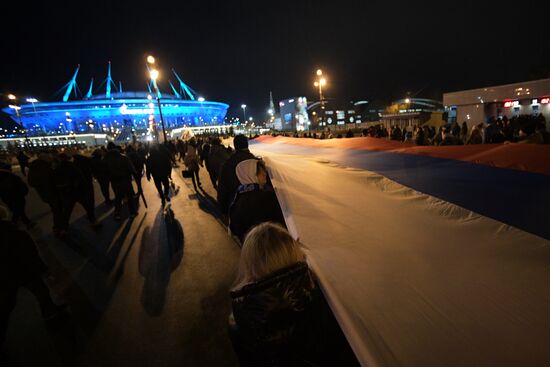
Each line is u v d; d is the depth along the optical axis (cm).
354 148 558
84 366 254
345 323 119
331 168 386
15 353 273
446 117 2450
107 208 809
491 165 303
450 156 369
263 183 309
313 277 145
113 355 264
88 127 13162
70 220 704
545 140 474
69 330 301
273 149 761
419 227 202
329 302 130
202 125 14412
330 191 281
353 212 229
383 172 348
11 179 629
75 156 728
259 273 124
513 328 116
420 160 376
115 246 520
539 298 130
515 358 106
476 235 185
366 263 158
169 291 365
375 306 127
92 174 846
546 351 107
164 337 284
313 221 209
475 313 123
